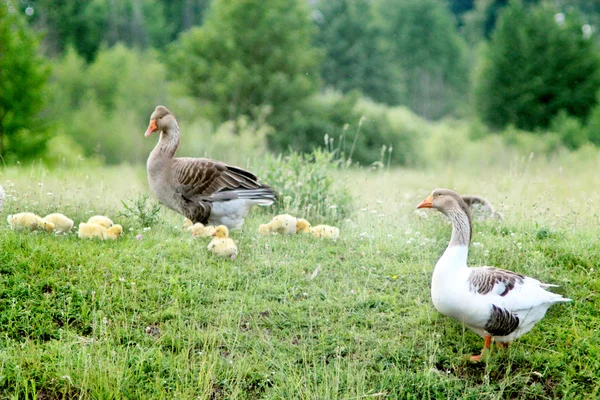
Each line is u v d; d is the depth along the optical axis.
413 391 7.33
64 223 10.40
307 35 49.72
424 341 8.12
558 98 43.53
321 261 10.20
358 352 7.91
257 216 13.14
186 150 32.53
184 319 8.38
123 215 11.78
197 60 45.22
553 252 10.38
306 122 41.47
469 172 25.05
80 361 7.31
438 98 80.31
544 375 7.59
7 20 30.86
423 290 9.30
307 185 13.59
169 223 11.95
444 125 50.47
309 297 9.08
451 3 100.00
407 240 11.15
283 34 46.28
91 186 15.17
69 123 45.44
